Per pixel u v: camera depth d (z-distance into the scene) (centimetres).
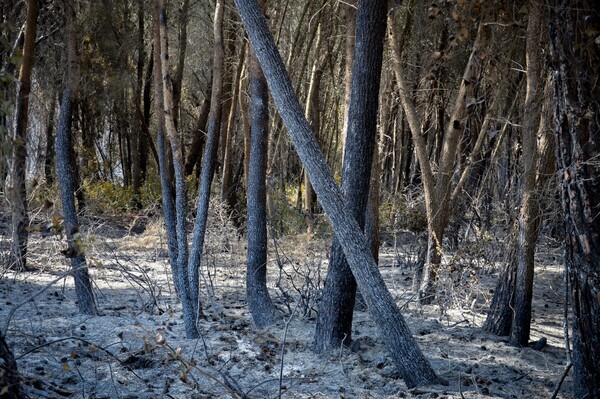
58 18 1120
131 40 1775
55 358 584
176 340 695
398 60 986
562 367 707
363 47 616
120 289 975
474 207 1201
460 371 642
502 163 1223
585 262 479
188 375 577
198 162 2480
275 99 560
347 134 629
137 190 2328
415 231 1448
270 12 1692
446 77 1315
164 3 735
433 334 803
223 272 1159
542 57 767
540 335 859
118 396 502
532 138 748
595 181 475
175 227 871
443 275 960
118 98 2084
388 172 2253
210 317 815
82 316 763
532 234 771
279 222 1680
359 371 606
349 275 657
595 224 475
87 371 562
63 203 743
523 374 666
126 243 1413
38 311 765
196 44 2202
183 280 719
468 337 797
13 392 326
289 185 2538
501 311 824
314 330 745
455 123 950
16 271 985
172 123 739
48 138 1917
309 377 582
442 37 1125
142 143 2550
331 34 1780
